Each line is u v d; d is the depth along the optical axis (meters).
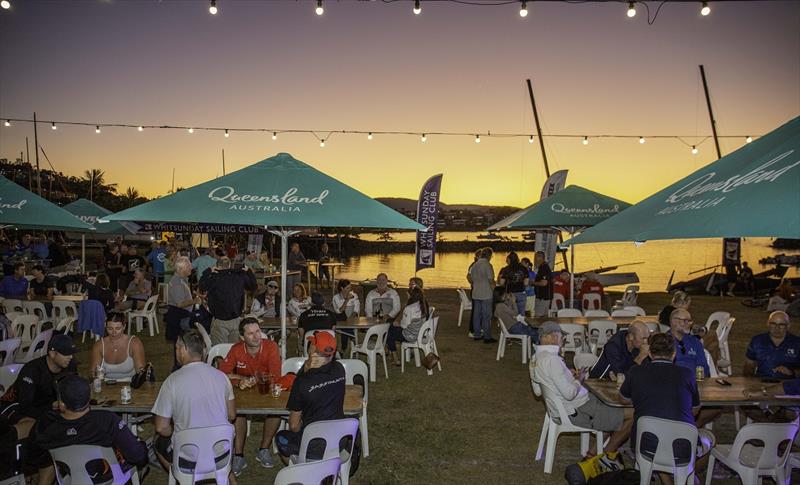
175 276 7.21
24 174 45.88
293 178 5.57
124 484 3.70
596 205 9.38
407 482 4.73
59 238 24.06
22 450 3.86
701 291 19.69
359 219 5.04
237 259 16.48
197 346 3.90
